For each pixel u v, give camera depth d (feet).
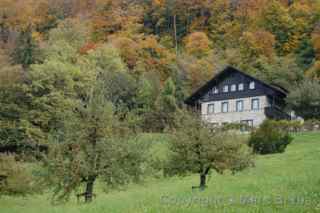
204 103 272.72
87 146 75.92
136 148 77.30
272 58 329.72
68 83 201.67
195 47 353.31
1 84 191.42
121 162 76.69
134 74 296.71
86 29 331.77
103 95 81.56
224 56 347.36
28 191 97.30
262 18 361.71
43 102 190.49
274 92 246.27
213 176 112.57
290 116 248.93
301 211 43.57
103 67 278.05
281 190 60.85
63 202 82.53
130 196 83.46
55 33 308.19
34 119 187.93
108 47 288.10
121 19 352.49
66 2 360.89
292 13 364.17
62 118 79.56
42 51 248.11
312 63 320.09
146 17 390.01
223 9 388.37
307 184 65.82
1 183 96.73
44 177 75.20
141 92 262.88
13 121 186.29
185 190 84.53
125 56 316.60
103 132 77.15
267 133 154.51
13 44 253.03
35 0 347.36
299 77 306.55
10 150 183.52
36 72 197.57
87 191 77.87
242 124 204.54
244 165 88.12
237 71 259.80
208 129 88.53
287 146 170.30
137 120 82.74
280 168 113.70
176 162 87.51
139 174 78.13
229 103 262.47
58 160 74.49
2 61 214.48
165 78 307.58
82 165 73.61
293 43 345.92
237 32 370.32
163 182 115.55
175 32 378.73
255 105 253.03
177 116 93.35
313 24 352.90
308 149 149.38
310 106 225.15
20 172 97.66
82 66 234.79
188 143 86.58
